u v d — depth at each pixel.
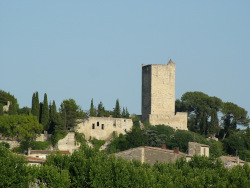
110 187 163.88
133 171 166.12
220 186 171.12
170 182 168.25
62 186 157.62
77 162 167.00
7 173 148.62
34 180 155.88
